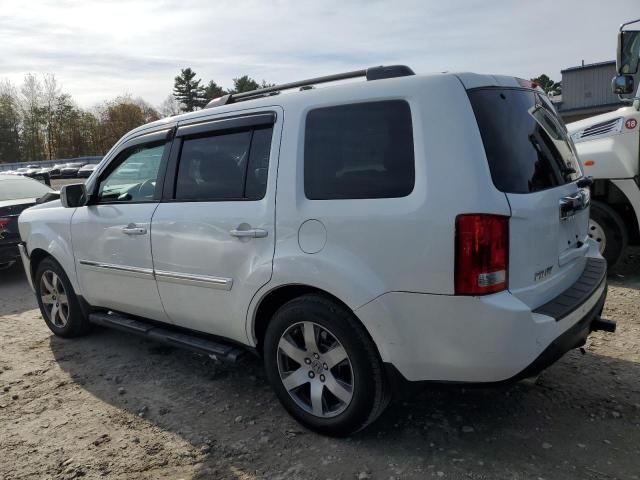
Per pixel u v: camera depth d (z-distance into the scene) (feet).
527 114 9.87
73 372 13.92
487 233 8.09
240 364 13.88
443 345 8.54
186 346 12.12
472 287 8.16
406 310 8.68
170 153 12.41
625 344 13.62
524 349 8.27
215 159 11.46
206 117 11.89
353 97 9.55
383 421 10.57
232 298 10.89
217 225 10.96
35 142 249.14
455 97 8.59
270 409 11.41
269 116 10.64
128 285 13.32
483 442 9.73
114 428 10.98
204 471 9.38
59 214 15.35
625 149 18.35
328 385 9.84
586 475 8.70
